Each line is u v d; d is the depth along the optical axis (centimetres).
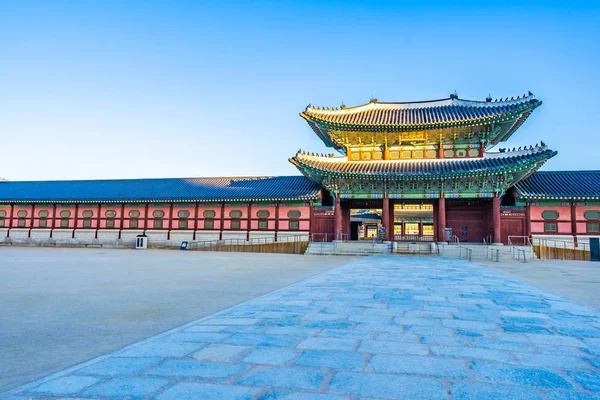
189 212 5194
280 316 996
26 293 1455
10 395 512
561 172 4594
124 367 614
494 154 4325
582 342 770
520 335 819
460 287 1563
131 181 6097
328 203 5066
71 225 5566
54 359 707
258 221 4934
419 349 713
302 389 525
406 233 5856
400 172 4238
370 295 1344
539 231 4184
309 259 3484
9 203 5653
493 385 543
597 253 3850
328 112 4681
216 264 2855
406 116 4631
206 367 612
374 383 548
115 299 1338
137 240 5222
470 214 4694
